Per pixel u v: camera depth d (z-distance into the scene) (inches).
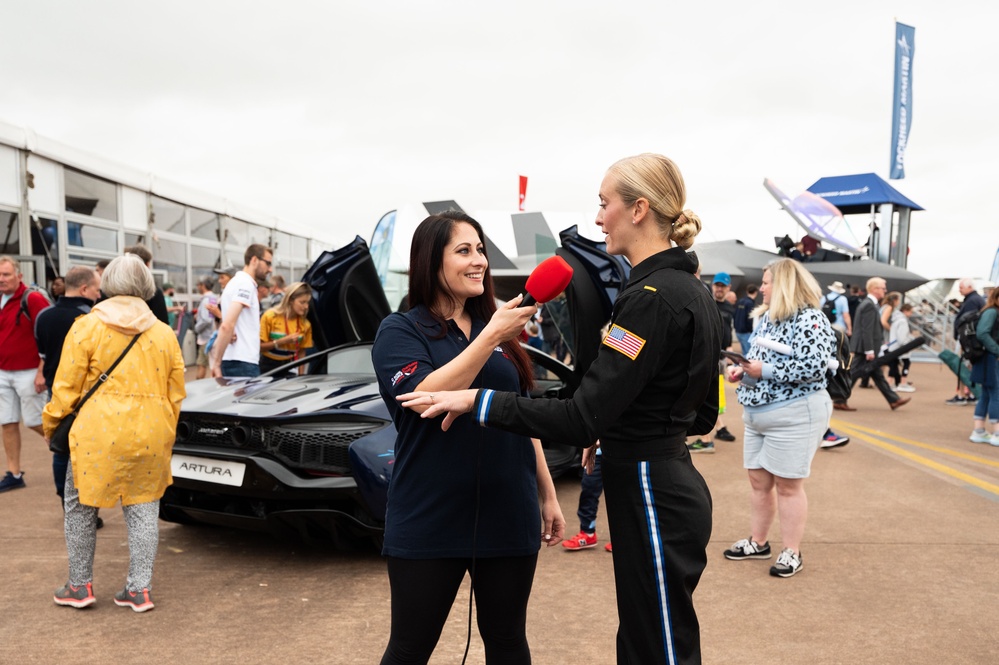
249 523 137.0
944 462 243.6
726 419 350.9
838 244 684.1
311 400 143.8
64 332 174.2
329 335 204.2
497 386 73.8
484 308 77.8
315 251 754.2
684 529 66.7
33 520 171.2
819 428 138.3
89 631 113.2
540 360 182.7
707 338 66.2
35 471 222.8
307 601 125.4
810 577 139.1
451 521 70.2
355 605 123.6
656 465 66.9
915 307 711.1
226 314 211.8
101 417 116.3
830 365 140.2
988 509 185.6
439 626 72.4
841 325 430.3
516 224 397.1
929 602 126.6
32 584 132.3
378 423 134.2
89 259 371.2
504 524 71.7
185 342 473.7
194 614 119.9
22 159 317.7
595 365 63.6
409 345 70.7
